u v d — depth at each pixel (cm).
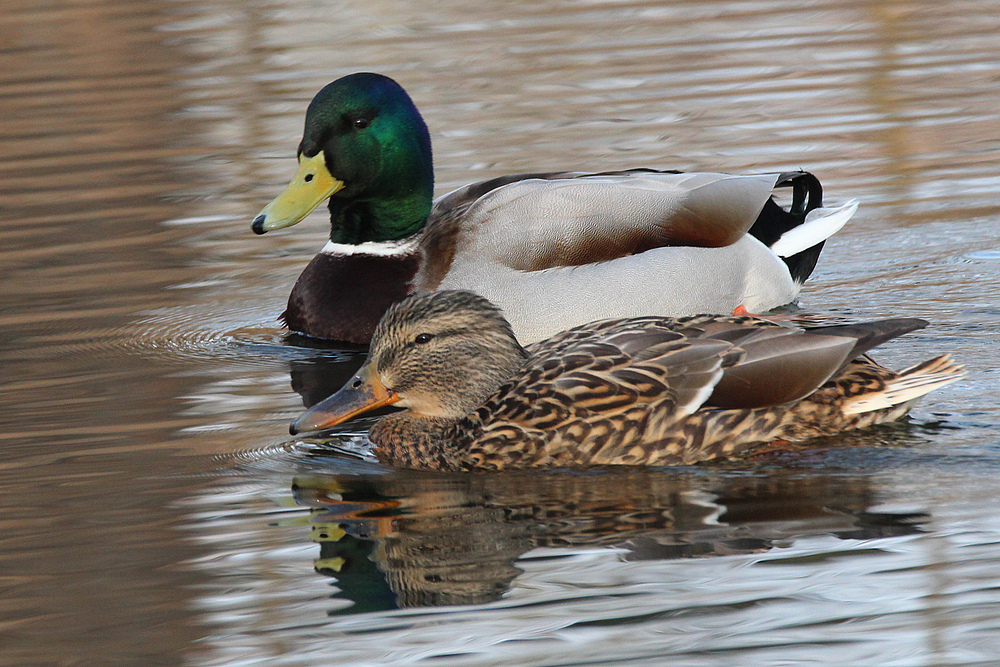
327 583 812
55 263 1588
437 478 982
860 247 1566
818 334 995
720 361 997
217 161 1958
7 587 823
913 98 2136
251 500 943
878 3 2792
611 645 733
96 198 1816
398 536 873
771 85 2245
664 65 2392
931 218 1641
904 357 1189
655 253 1333
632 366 1001
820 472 947
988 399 1073
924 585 780
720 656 723
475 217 1354
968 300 1365
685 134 1997
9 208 1789
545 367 1020
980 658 712
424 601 786
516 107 2164
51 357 1291
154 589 814
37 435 1081
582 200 1345
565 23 2748
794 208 1485
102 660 744
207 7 2923
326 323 1355
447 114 2141
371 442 1048
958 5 2744
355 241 1384
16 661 748
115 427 1098
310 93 2267
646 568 810
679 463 986
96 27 2745
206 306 1452
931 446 980
